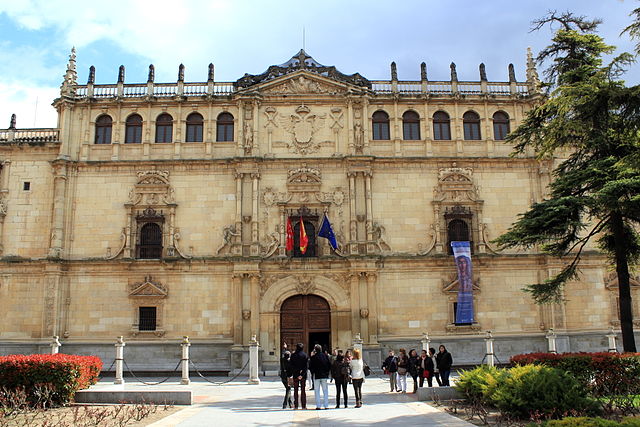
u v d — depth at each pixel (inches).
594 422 591.5
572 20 1358.3
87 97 1929.1
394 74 1972.2
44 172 1895.9
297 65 2000.5
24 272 1818.4
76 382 1018.7
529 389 824.3
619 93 1043.3
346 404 991.0
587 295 1836.9
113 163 1879.9
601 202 1140.5
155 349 1771.7
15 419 845.2
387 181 1898.4
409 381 1488.7
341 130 1932.8
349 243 1838.1
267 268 1820.9
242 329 1771.7
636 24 932.6
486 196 1903.3
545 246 1374.3
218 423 827.4
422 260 1829.5
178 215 1865.2
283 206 1862.7
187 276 1818.4
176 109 1942.7
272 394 1226.6
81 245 1840.6
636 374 929.5
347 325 1792.6
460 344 1792.6
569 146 1330.0
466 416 856.9
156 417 888.3
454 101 1959.9
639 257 1362.0
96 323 1787.6
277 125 1931.6
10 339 1775.3
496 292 1831.9
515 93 1969.7
